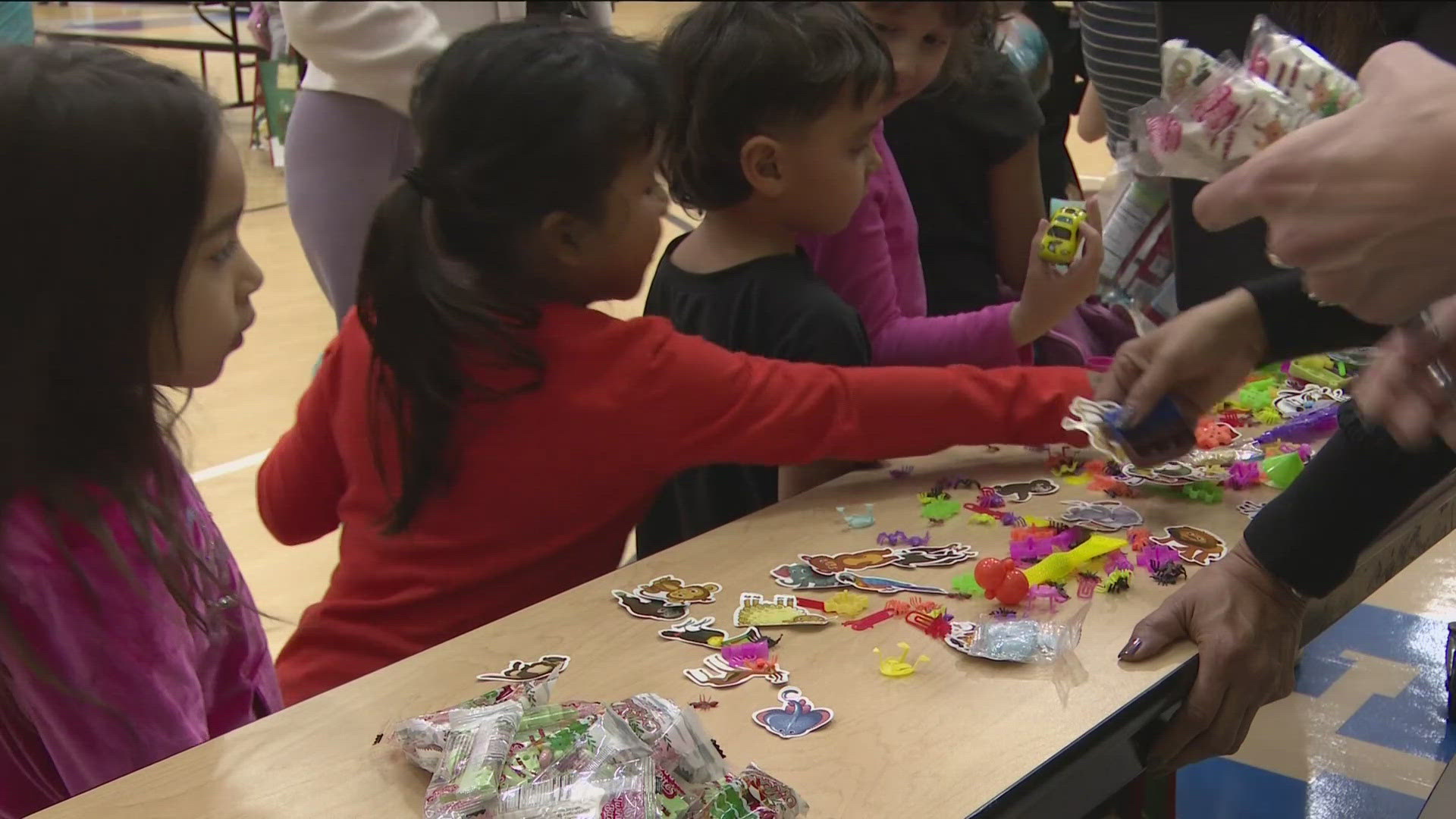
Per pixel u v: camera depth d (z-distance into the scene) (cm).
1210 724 87
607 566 119
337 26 185
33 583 83
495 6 199
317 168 201
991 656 85
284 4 189
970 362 140
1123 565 98
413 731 73
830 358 125
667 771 69
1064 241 131
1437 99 64
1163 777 97
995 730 78
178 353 92
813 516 109
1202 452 118
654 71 116
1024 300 136
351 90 192
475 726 71
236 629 104
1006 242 183
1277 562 89
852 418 111
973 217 180
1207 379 107
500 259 115
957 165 175
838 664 85
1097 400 113
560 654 87
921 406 112
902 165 175
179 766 75
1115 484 113
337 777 74
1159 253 163
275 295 404
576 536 114
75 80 85
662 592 95
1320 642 167
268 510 133
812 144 127
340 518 123
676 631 90
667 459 110
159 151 86
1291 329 105
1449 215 63
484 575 113
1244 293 107
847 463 127
